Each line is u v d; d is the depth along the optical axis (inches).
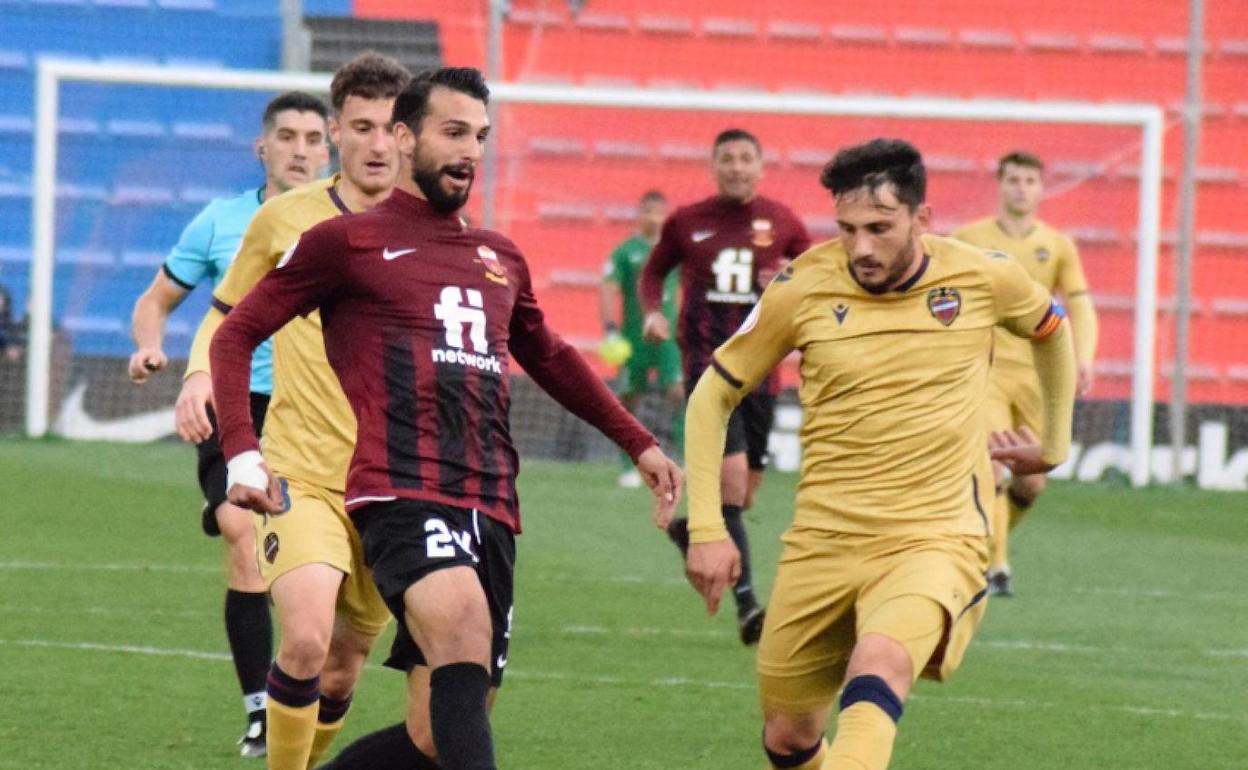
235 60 2630.4
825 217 2618.1
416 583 585.3
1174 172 2652.6
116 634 1107.3
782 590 661.3
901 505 642.8
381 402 602.9
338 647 708.7
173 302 916.6
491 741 571.2
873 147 634.2
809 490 660.7
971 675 1059.9
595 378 661.3
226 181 2508.6
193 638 1105.4
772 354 670.5
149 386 2345.0
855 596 643.5
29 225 2501.2
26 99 2578.7
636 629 1186.0
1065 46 2770.7
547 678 1011.3
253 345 608.4
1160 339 2536.9
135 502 1742.1
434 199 621.3
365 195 743.1
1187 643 1196.5
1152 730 910.4
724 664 1071.6
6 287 2316.7
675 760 815.1
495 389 617.6
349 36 2662.4
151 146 2508.6
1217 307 2586.1
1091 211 2481.5
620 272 2146.9
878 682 594.9
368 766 639.1
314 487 678.5
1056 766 823.1
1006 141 2561.5
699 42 2758.4
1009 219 1501.0
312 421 684.7
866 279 642.8
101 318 2406.5
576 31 2733.8
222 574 1360.7
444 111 613.6
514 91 2246.6
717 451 673.6
